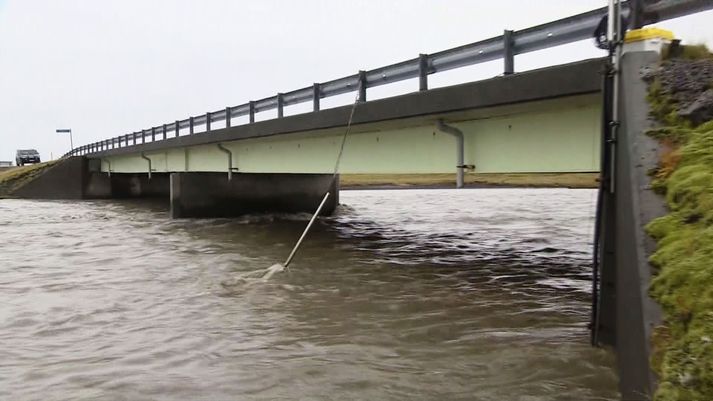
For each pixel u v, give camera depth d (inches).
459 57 395.9
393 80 467.2
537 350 248.7
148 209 1320.1
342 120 517.3
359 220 1000.9
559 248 620.7
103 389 213.2
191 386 215.3
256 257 545.6
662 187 171.9
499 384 213.0
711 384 109.6
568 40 312.0
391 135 534.6
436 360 241.4
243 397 204.7
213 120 879.7
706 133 177.6
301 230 813.9
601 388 202.5
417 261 524.4
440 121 428.8
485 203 1572.3
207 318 317.1
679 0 221.6
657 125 192.4
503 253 581.6
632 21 232.4
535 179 2456.9
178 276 447.2
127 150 1353.3
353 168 598.2
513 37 347.6
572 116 343.0
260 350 258.4
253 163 832.9
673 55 217.6
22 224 949.8
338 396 205.0
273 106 697.6
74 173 1740.9
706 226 145.0
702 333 118.0
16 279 444.8
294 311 330.6
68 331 295.6
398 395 205.3
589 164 332.2
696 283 129.4
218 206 1025.5
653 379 130.7
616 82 214.2
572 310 328.2
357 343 267.4
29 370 235.6
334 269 476.7
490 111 372.8
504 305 342.3
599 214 218.5
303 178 1087.0
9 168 2659.9
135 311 336.2
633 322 156.5
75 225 924.6
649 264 152.9
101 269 488.4
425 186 1823.3
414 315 319.3
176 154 1135.6
